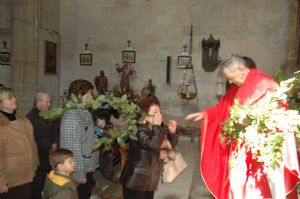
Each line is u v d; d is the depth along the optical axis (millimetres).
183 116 10242
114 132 2688
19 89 9070
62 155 2572
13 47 9062
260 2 9539
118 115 3482
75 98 2746
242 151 2588
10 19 9188
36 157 3098
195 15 10031
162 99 10398
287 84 2459
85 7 10781
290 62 9078
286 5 9320
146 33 10430
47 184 2592
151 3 10328
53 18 10391
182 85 10188
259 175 2543
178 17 10156
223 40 9852
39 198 3441
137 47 10516
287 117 2193
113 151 3383
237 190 2598
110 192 3684
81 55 10875
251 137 2250
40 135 3287
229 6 9766
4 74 9711
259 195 2547
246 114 2309
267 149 2205
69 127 2850
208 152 3029
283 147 2332
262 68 9602
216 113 3084
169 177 3102
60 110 2719
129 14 10516
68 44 10875
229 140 2646
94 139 3129
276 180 2471
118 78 10695
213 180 2971
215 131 3037
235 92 2939
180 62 10156
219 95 9820
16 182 2807
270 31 9492
